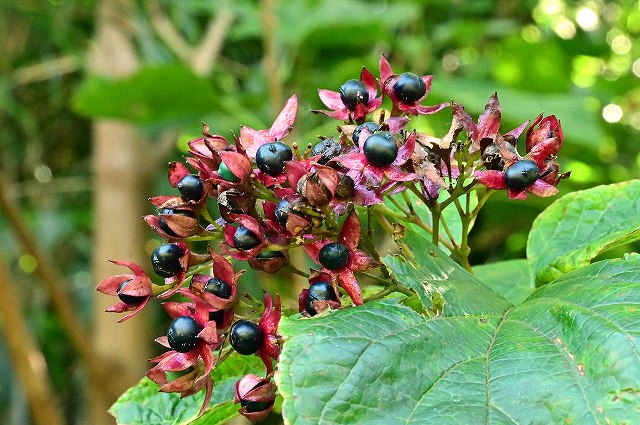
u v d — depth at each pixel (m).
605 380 0.25
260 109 0.70
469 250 0.32
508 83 0.89
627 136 0.98
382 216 0.31
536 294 0.29
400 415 0.25
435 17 0.95
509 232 0.77
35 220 0.87
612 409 0.25
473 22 0.84
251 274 0.64
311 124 0.69
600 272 0.29
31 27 0.93
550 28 1.06
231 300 0.28
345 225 0.28
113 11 0.80
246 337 0.28
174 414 0.32
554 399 0.25
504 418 0.25
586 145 0.65
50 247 0.86
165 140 0.78
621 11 1.20
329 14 0.69
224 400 0.32
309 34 0.67
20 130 1.00
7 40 0.93
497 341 0.27
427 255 0.29
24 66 0.94
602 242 0.31
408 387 0.26
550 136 0.30
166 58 0.82
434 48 0.86
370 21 0.66
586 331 0.26
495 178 0.29
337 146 0.29
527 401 0.25
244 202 0.28
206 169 0.29
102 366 0.64
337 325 0.26
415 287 0.28
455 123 0.29
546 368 0.26
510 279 0.36
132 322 0.69
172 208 0.29
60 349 0.90
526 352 0.26
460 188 0.30
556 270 0.32
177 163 0.29
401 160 0.28
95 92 0.60
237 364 0.32
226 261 0.28
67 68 0.86
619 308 0.26
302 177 0.27
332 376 0.25
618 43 1.22
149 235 0.78
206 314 0.28
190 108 0.62
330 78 0.67
